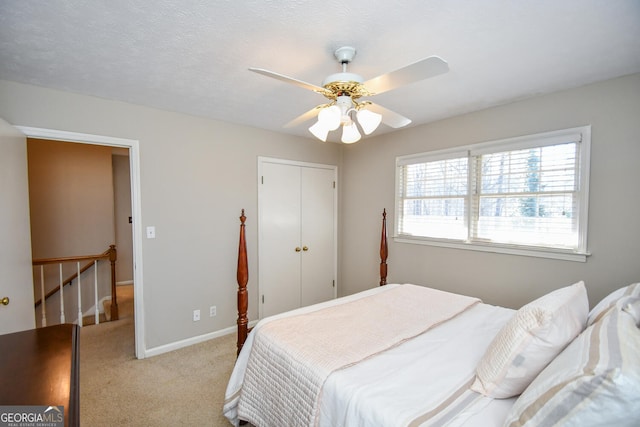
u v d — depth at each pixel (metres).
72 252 4.18
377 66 1.97
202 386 2.35
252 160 3.49
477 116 2.90
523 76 2.15
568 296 1.41
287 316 2.04
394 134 3.69
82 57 1.87
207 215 3.17
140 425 1.93
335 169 4.32
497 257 2.82
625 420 0.78
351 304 2.27
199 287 3.14
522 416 0.96
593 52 1.82
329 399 1.29
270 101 2.65
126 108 2.68
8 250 1.92
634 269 2.13
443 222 3.24
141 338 2.79
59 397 0.79
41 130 2.32
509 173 2.74
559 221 2.47
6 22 1.50
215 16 1.46
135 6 1.38
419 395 1.21
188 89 2.38
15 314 1.98
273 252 3.71
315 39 1.67
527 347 1.19
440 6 1.38
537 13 1.44
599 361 0.87
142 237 2.79
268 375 1.62
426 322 1.92
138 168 2.75
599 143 2.25
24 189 2.17
